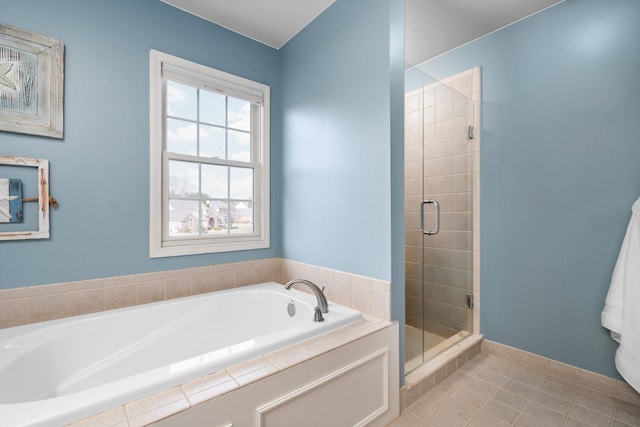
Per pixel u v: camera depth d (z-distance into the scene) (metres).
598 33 1.79
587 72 1.83
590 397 1.75
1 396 1.13
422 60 2.67
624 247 1.62
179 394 0.96
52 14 1.55
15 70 1.45
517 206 2.16
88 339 1.54
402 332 1.68
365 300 1.74
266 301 2.04
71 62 1.60
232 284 2.23
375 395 1.49
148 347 1.69
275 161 2.49
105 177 1.71
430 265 2.10
